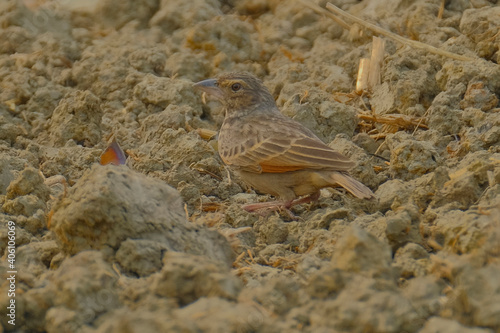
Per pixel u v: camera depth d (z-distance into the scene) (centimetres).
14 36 1823
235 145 1234
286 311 729
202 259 774
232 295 735
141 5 1911
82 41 1830
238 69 1717
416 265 858
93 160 1330
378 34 1678
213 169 1298
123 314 667
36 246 950
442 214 1014
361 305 690
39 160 1366
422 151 1212
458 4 1677
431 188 1091
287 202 1183
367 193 1070
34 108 1554
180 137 1351
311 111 1409
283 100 1536
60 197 912
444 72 1431
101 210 845
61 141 1431
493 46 1472
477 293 714
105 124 1498
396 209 1100
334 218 1078
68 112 1453
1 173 1170
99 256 790
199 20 1855
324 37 1767
